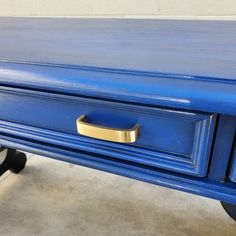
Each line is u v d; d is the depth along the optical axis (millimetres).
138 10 1064
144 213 1045
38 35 606
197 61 371
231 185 391
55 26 764
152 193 1134
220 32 629
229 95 291
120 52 431
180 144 387
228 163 375
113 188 1169
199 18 974
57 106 432
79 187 1179
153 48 458
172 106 317
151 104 344
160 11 1027
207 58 386
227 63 359
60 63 379
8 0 1279
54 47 477
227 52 423
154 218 1022
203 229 970
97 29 693
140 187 1168
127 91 328
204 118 347
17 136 514
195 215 1026
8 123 495
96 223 1014
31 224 1019
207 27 716
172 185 424
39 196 1139
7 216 1052
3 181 1219
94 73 351
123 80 333
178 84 312
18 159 1228
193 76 317
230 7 917
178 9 997
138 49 451
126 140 392
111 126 404
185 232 962
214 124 350
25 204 1102
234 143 356
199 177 404
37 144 504
